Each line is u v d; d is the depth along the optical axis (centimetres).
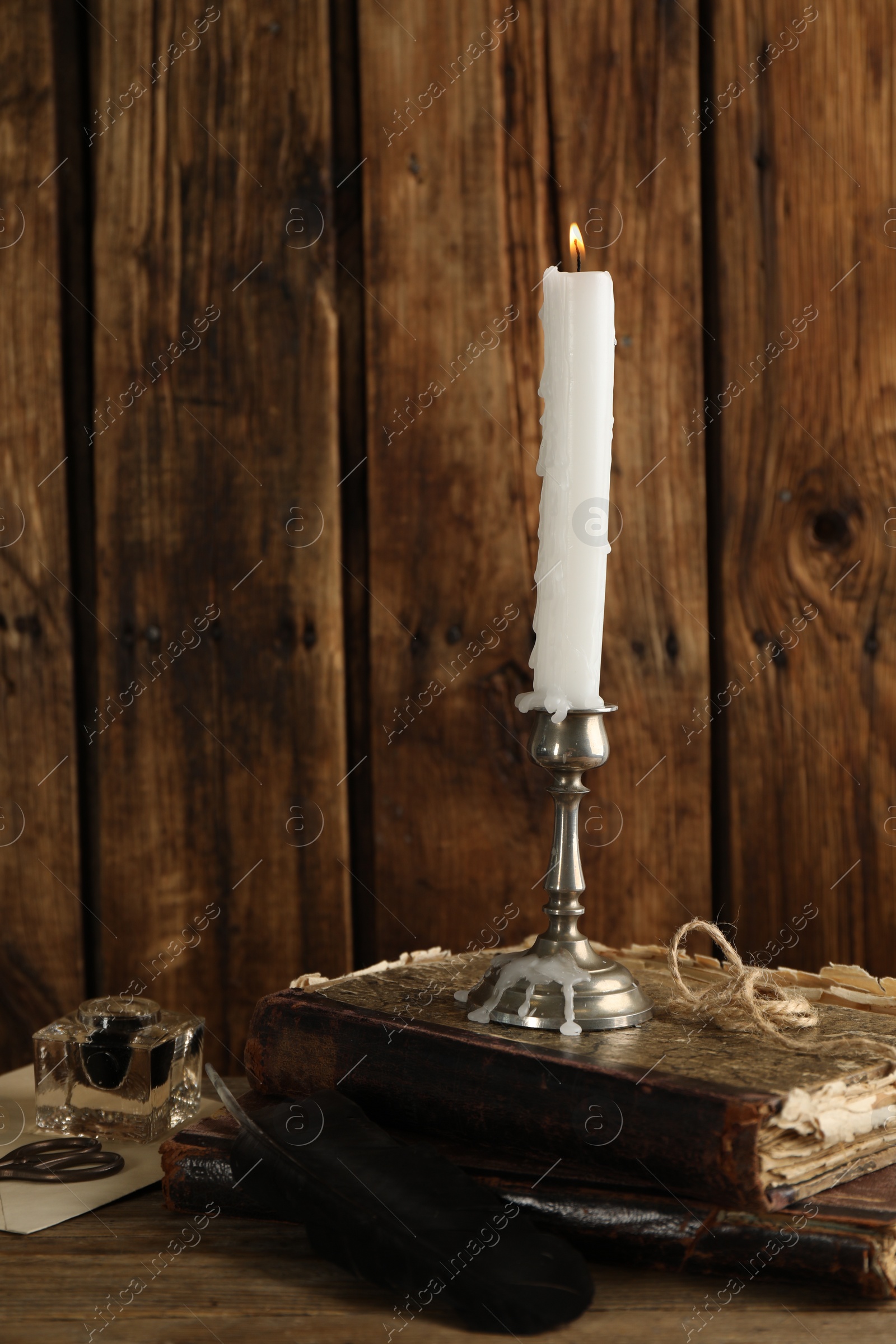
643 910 151
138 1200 128
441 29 149
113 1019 133
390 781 151
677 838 150
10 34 150
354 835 152
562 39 149
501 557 150
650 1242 121
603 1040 125
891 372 149
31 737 152
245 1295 121
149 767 151
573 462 125
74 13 150
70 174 151
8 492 151
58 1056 133
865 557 149
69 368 151
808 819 150
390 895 151
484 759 151
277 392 150
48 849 152
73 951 152
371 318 150
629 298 149
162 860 151
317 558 150
